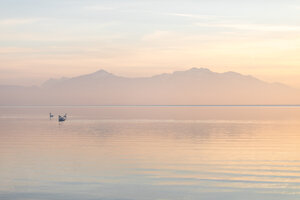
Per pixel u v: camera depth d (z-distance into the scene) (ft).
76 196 69.62
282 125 253.24
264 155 111.96
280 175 85.10
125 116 420.77
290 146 133.39
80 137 167.32
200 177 83.25
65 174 85.87
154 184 77.66
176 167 93.76
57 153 115.65
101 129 216.74
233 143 143.13
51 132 195.00
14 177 82.99
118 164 97.55
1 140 153.58
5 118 376.48
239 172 88.07
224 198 68.59
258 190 73.36
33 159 104.78
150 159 105.29
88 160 103.60
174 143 143.23
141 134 182.50
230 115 453.99
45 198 68.49
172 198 68.69
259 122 292.81
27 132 195.11
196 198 68.64
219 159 105.09
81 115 461.78
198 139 157.99
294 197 69.21
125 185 76.79
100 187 75.51
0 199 67.97
